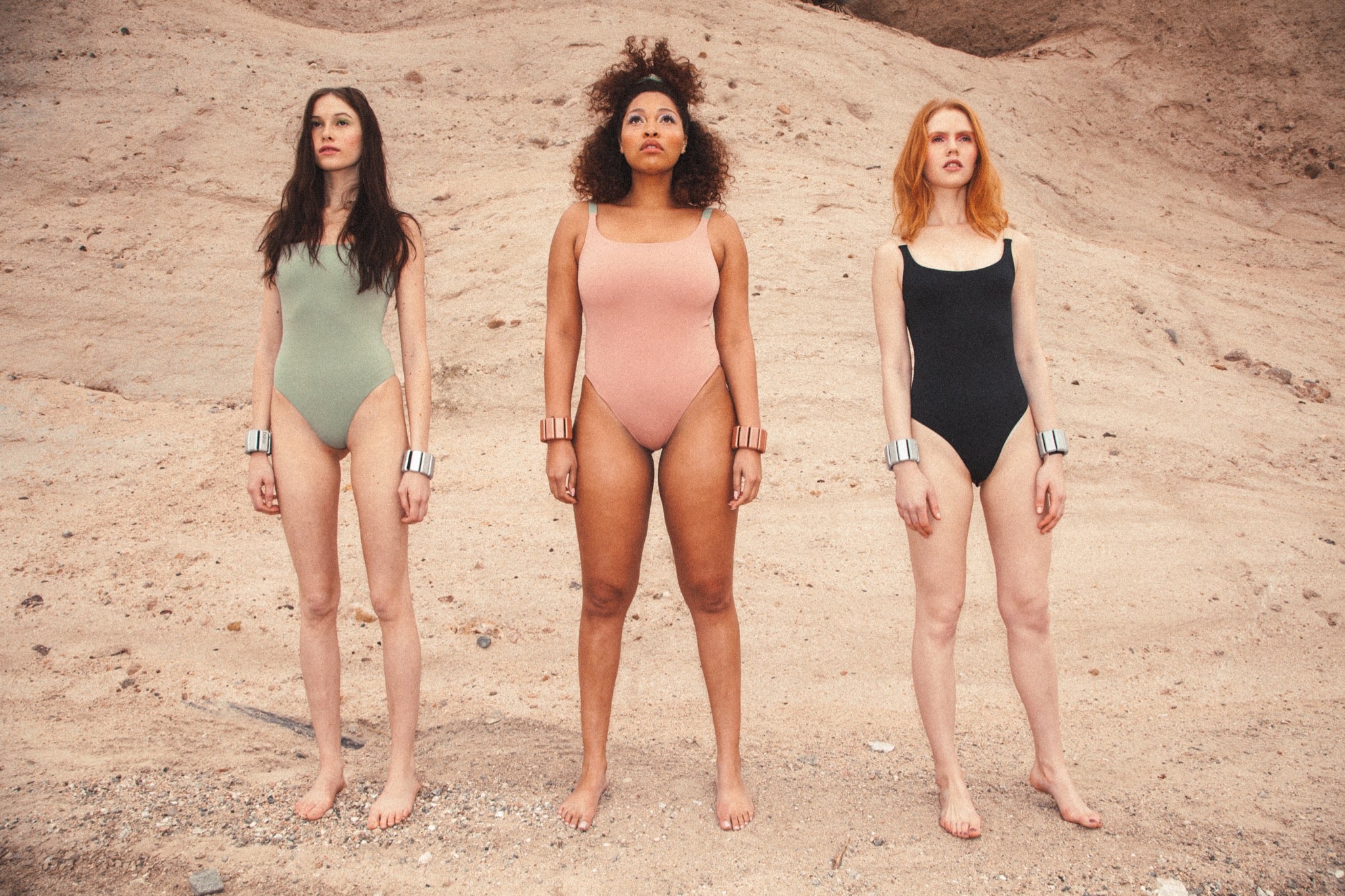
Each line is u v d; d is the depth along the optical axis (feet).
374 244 10.34
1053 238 30.22
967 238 10.46
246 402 22.56
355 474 10.37
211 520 17.69
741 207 27.78
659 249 10.05
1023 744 11.89
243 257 26.81
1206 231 36.76
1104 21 47.39
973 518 18.10
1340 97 42.60
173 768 11.30
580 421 10.25
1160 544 16.65
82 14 34.78
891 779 11.05
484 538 16.79
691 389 10.11
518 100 34.42
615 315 10.12
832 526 17.11
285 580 15.88
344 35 38.22
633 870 9.37
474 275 25.66
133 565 16.21
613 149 10.65
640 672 13.74
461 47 37.04
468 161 31.42
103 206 27.86
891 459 10.12
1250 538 16.88
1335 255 34.99
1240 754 11.39
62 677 13.46
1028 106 41.81
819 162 32.04
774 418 20.15
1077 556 16.34
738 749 10.39
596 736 10.37
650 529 17.53
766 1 43.78
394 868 9.43
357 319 10.48
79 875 9.45
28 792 10.72
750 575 15.83
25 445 20.06
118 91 31.73
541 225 27.02
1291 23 44.57
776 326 22.93
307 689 10.57
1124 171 40.57
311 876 9.33
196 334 24.43
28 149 29.09
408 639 10.46
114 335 24.18
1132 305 26.48
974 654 14.19
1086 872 9.25
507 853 9.65
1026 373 10.34
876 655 14.06
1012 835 9.84
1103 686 13.34
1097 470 18.99
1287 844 9.57
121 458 19.80
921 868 9.35
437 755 11.63
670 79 10.53
